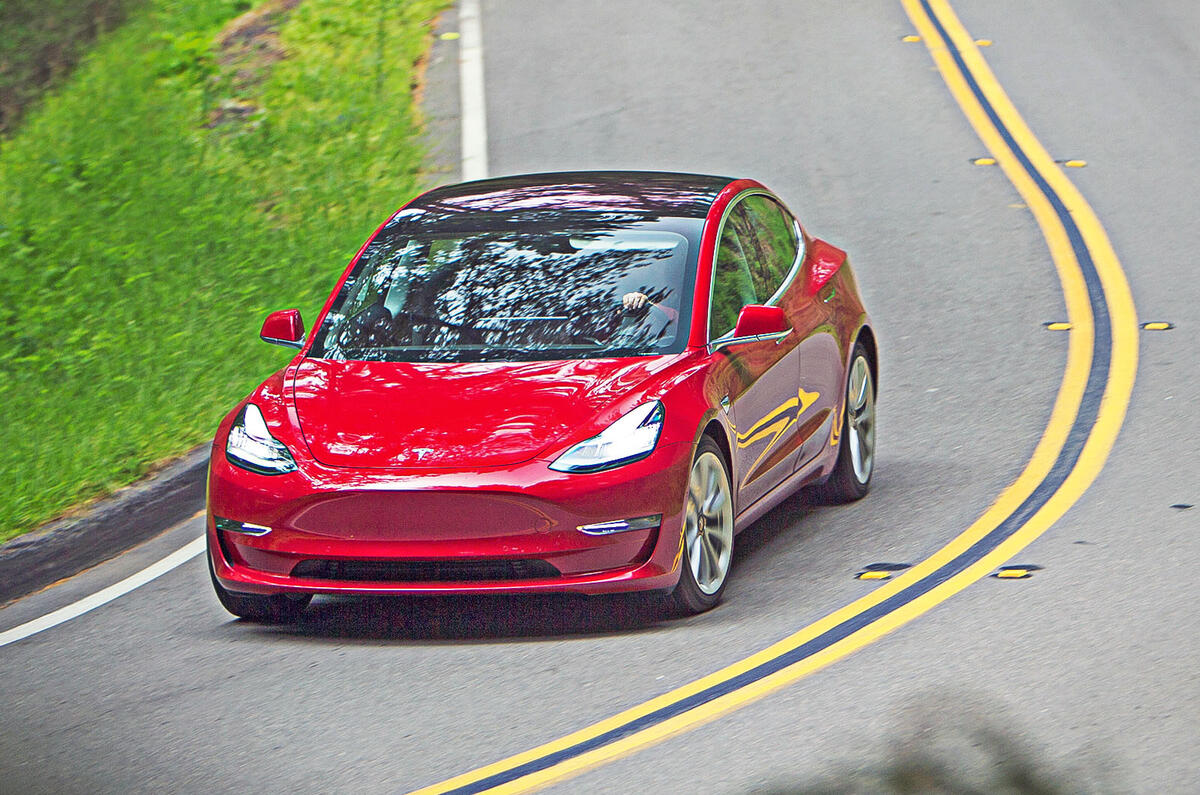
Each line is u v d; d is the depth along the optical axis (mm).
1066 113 68250
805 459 31578
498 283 29422
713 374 27828
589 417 26125
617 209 31062
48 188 62219
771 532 31844
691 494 26766
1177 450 34500
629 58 76562
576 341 28094
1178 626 24094
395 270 30281
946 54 76938
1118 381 40031
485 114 68750
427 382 27344
